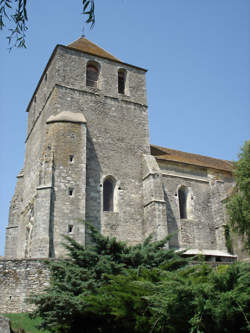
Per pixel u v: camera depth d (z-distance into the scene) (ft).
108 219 103.55
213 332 46.39
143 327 50.21
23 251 111.45
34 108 136.56
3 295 71.41
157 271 56.75
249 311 45.47
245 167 96.63
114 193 109.09
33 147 124.88
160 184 108.88
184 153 146.61
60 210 93.97
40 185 95.76
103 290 54.65
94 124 113.91
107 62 126.11
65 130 104.01
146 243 73.92
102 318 55.77
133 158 115.85
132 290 51.42
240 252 109.29
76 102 113.91
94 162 108.47
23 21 31.91
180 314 47.29
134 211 108.47
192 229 114.93
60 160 99.66
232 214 95.71
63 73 115.75
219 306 45.32
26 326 61.57
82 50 121.80
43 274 73.61
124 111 121.49
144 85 130.52
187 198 120.06
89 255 64.64
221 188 122.11
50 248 88.84
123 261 66.59
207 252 108.58
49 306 57.21
